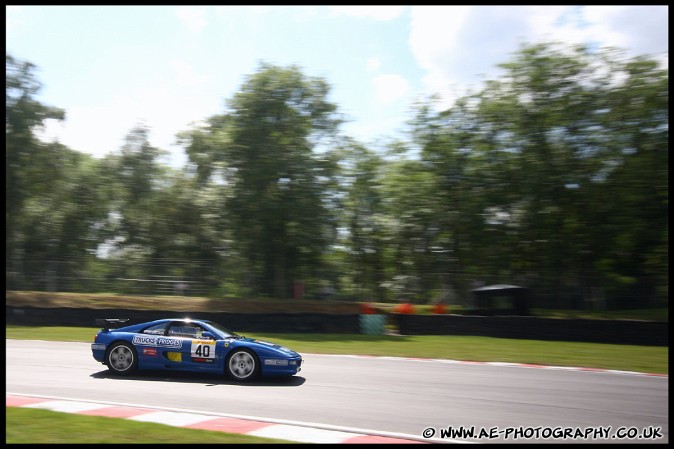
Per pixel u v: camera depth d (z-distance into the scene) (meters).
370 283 32.31
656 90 27.09
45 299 25.30
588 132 28.75
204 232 34.69
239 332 22.16
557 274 28.38
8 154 30.91
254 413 8.09
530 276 25.36
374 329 21.78
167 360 10.87
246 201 29.88
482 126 30.58
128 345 11.08
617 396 9.90
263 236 30.72
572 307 23.67
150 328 11.23
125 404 8.56
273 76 30.72
